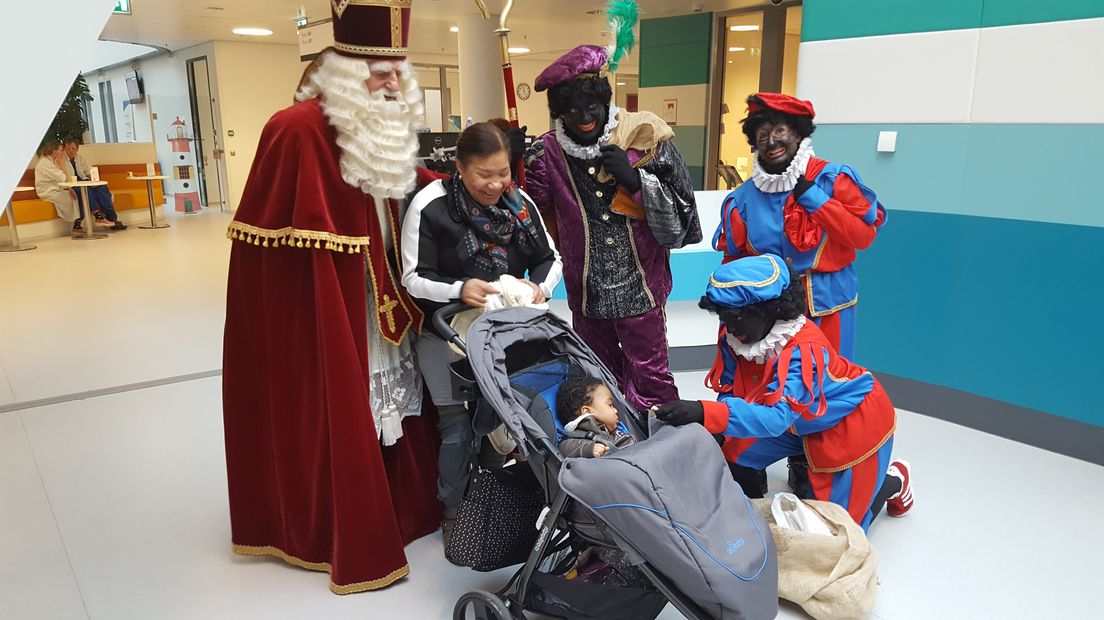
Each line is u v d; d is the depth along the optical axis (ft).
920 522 8.29
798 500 7.11
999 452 10.05
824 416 7.12
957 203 10.61
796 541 6.64
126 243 30.30
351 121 6.50
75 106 32.35
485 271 7.21
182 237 32.14
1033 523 8.26
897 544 7.84
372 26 6.45
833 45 11.37
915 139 10.81
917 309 11.25
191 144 48.16
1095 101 9.21
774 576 5.40
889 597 6.95
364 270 6.97
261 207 6.70
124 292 20.43
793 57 31.42
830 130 11.66
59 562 7.65
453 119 30.12
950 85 10.36
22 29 3.22
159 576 7.41
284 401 7.04
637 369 8.90
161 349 15.11
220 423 11.37
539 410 6.25
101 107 64.44
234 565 7.62
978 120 10.20
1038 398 10.19
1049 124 9.61
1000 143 10.07
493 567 6.72
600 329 9.05
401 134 6.78
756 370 7.38
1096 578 7.25
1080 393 9.80
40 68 3.29
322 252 6.57
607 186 8.12
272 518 7.55
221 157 44.78
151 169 35.63
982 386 10.75
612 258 8.38
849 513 7.38
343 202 6.67
